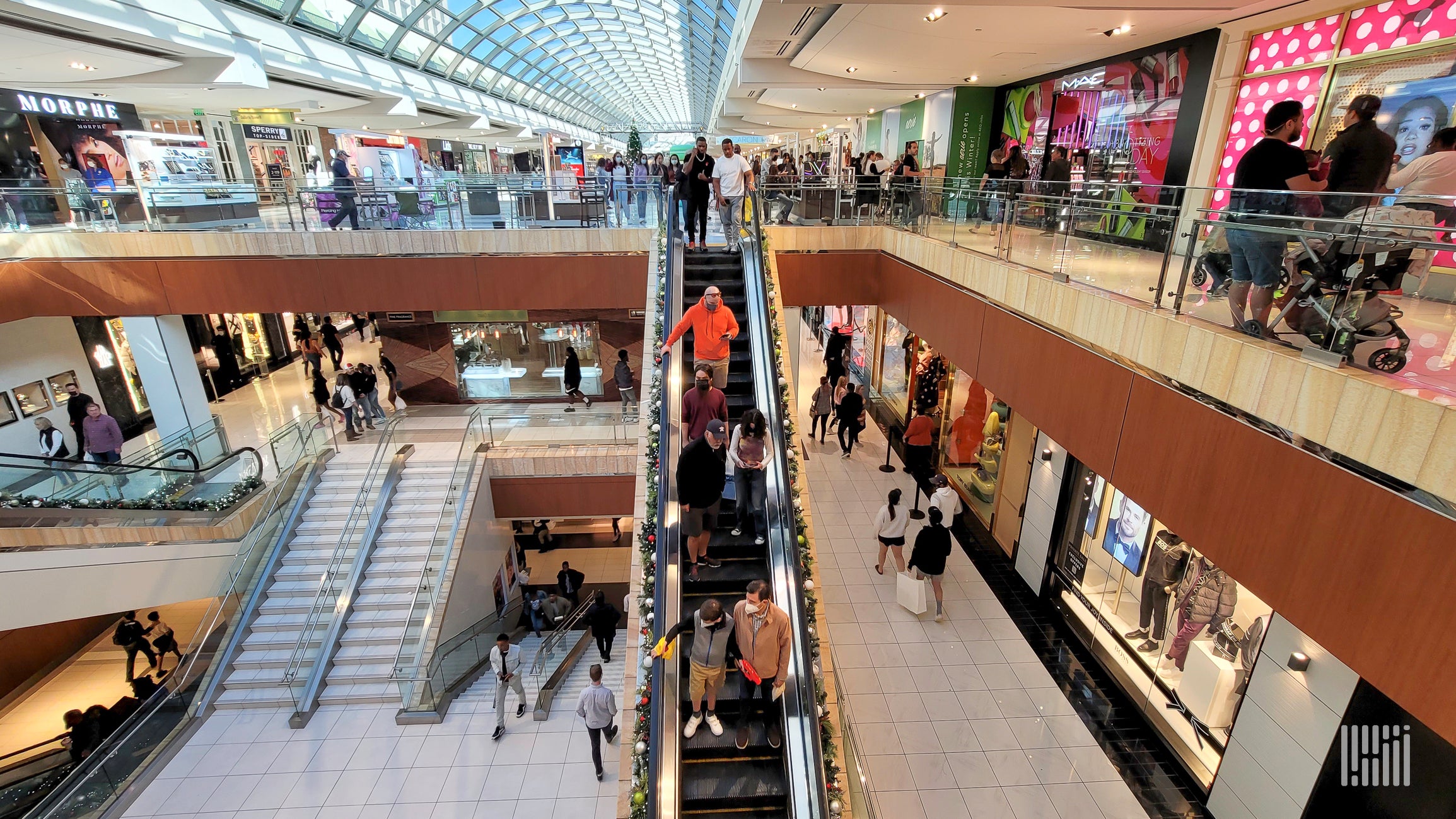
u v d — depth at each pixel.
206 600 13.34
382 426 14.64
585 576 15.57
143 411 15.73
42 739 10.10
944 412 13.06
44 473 9.29
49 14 8.08
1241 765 5.88
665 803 4.56
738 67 16.38
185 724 8.94
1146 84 10.02
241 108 18.48
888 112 22.77
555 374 16.66
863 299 13.45
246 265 12.64
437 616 10.40
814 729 4.77
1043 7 7.60
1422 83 6.06
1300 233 4.09
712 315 7.32
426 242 12.84
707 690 5.17
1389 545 3.47
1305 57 7.37
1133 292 5.85
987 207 8.73
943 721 7.44
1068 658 8.45
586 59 34.03
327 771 8.24
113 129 15.98
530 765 8.38
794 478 7.39
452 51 22.92
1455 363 3.29
